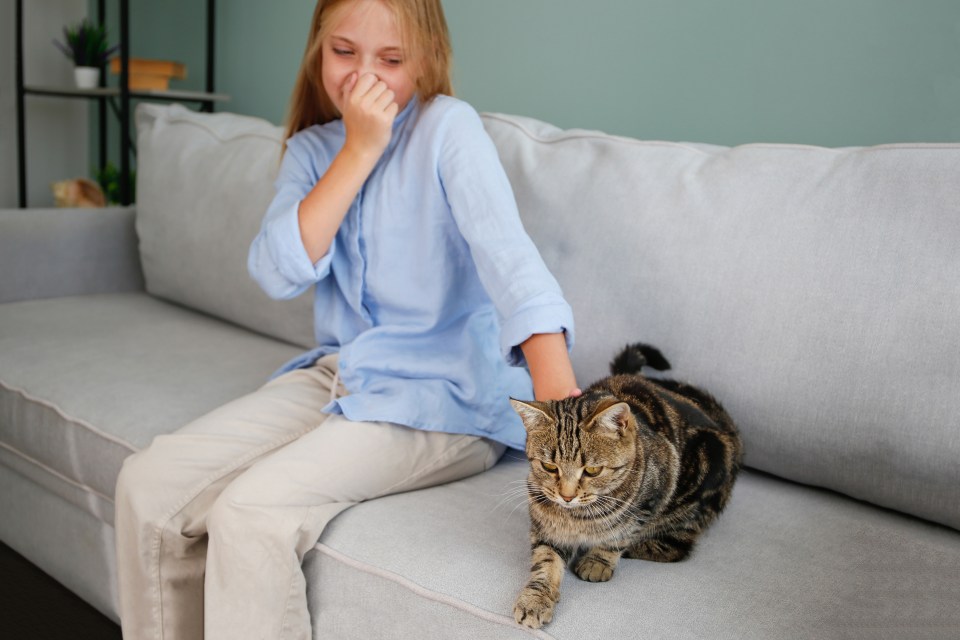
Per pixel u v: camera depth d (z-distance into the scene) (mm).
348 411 1190
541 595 889
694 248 1312
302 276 1235
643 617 883
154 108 2342
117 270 2385
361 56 1229
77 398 1544
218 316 2109
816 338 1185
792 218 1253
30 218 2225
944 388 1085
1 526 1826
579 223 1443
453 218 1263
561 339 1086
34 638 1529
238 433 1255
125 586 1212
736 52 1812
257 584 1062
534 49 2174
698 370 1280
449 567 985
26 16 3717
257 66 3047
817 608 912
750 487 1250
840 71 1675
